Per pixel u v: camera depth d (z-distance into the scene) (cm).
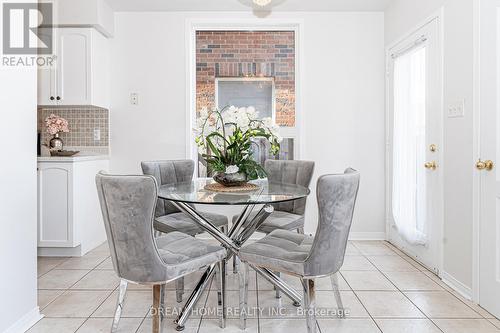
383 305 215
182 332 184
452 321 195
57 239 299
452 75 240
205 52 375
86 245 320
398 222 318
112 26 353
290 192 206
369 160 365
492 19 200
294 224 250
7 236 175
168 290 241
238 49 375
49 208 299
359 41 362
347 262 294
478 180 213
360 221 367
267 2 260
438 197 259
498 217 198
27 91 191
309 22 361
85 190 318
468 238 224
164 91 362
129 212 154
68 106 342
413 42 293
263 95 376
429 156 270
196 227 243
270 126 220
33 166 196
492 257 202
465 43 225
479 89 212
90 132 362
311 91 363
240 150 222
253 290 240
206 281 207
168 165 282
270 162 292
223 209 368
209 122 258
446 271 250
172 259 169
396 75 328
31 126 194
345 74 363
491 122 202
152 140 363
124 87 361
